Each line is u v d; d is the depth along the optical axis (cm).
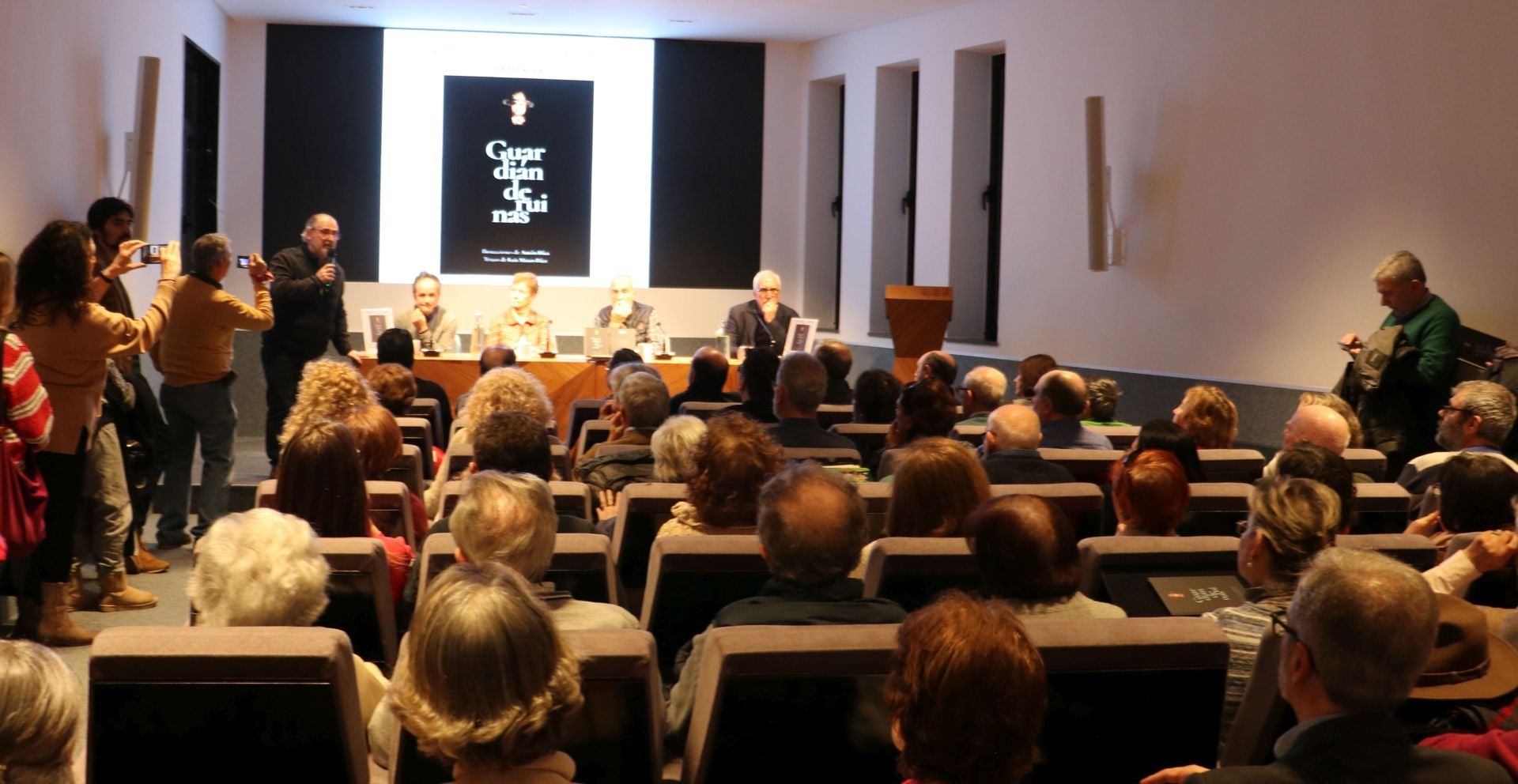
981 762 150
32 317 456
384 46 1104
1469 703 221
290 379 786
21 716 153
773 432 486
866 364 1113
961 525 295
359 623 280
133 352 486
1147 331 872
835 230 1193
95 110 712
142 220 768
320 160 1102
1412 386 625
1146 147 867
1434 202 675
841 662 200
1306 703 170
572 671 160
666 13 1039
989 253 1066
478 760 154
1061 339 948
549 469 370
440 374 876
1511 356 599
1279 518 244
